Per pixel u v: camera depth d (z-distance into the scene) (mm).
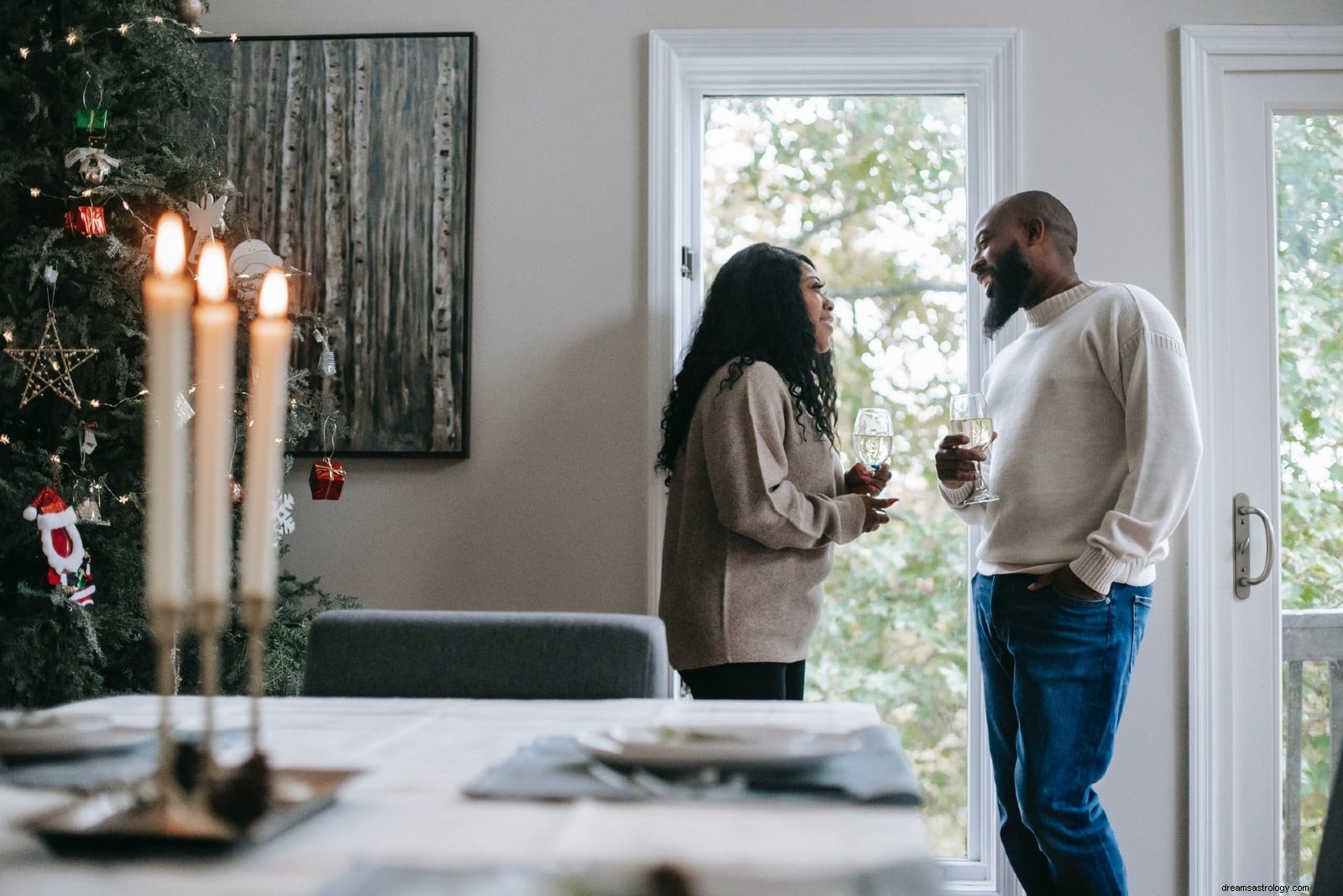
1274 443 2598
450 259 2646
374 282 2656
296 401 2430
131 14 2199
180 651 2305
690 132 2740
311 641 1571
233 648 2346
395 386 2641
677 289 2670
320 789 824
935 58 2641
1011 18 2639
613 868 653
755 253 2211
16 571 2184
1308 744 2605
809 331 2172
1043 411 2168
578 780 859
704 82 2729
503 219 2662
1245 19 2617
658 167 2633
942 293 2723
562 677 1534
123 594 2240
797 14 2654
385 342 2646
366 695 1549
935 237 2730
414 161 2664
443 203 2656
